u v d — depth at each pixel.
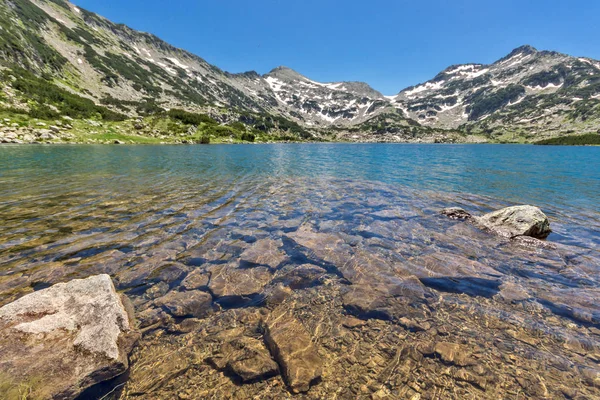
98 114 123.25
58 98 115.00
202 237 11.98
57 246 10.64
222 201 18.45
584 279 8.86
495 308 7.34
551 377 5.25
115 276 8.58
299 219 14.84
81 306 6.13
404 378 5.29
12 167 31.33
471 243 11.80
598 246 11.71
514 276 9.05
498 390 5.02
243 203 18.06
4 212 14.83
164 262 9.59
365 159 55.31
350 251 10.82
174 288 8.05
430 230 13.34
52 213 14.86
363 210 16.75
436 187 24.45
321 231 13.03
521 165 43.47
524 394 4.93
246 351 5.84
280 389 5.05
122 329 6.01
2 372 4.64
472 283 8.58
